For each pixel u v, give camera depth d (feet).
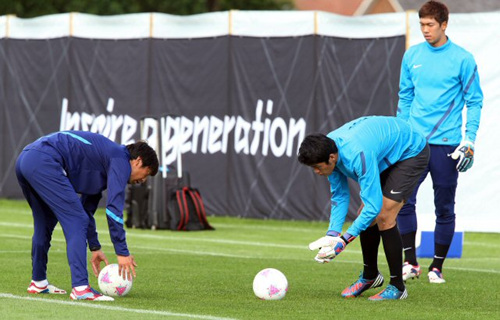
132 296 59.62
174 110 143.13
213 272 76.38
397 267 60.29
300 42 133.39
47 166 55.72
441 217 73.00
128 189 127.44
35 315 50.24
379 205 55.98
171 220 123.34
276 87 135.23
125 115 146.92
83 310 52.19
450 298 62.34
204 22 140.67
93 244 59.57
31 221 132.67
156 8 279.69
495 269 84.23
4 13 266.57
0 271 73.97
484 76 119.96
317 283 70.08
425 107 73.31
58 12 270.46
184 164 142.20
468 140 71.87
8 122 159.33
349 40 130.31
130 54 146.51
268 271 59.98
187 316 50.85
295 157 133.80
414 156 59.26
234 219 137.90
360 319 51.44
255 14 136.56
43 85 155.63
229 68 138.82
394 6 297.74
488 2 284.41
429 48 73.72
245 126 137.69
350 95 130.31
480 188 120.57
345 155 55.77
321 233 121.49
